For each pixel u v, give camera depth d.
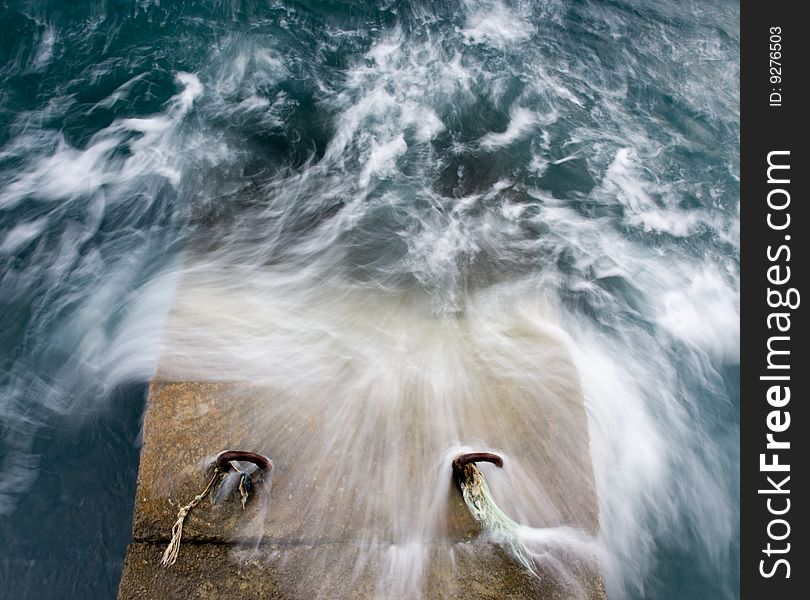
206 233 6.21
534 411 4.91
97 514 5.02
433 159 7.21
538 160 7.42
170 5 8.41
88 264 6.33
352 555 4.33
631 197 7.27
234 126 7.39
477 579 4.31
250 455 4.33
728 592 5.20
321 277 5.85
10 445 5.27
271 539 4.32
